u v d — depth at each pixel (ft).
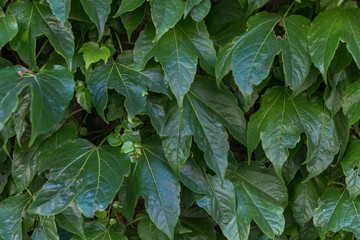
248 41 3.07
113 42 3.38
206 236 3.53
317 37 3.06
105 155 3.16
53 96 2.77
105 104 3.08
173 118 3.19
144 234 3.37
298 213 3.51
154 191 3.18
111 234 3.30
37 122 2.62
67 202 3.04
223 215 3.31
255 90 3.31
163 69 3.06
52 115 2.71
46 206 3.03
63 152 3.18
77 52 3.22
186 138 3.18
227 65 3.08
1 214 3.18
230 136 3.85
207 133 3.20
